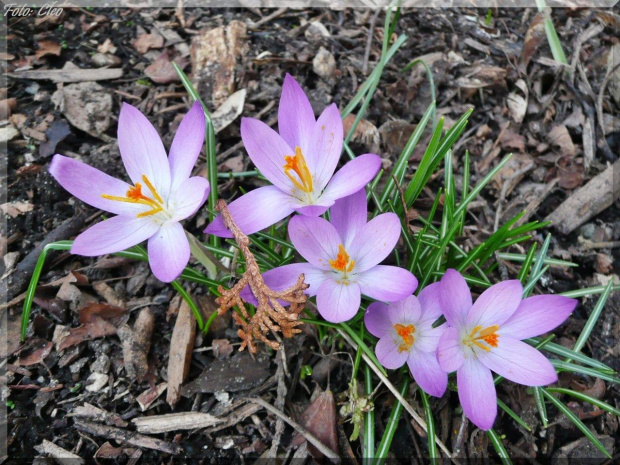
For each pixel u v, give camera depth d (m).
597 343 0.25
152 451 0.20
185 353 0.22
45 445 0.20
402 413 0.22
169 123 0.30
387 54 0.29
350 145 0.29
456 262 0.23
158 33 0.34
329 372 0.22
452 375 0.21
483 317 0.17
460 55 0.35
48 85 0.31
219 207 0.17
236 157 0.28
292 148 0.18
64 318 0.23
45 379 0.22
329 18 0.37
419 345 0.19
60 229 0.25
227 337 0.23
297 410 0.21
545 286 0.26
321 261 0.17
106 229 0.17
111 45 0.33
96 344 0.23
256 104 0.31
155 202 0.17
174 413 0.21
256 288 0.16
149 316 0.23
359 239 0.17
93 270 0.25
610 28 0.38
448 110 0.32
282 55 0.33
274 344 0.17
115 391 0.22
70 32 0.34
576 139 0.32
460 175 0.30
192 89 0.25
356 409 0.20
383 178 0.28
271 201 0.18
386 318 0.18
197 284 0.24
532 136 0.32
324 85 0.32
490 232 0.28
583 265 0.27
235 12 0.36
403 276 0.16
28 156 0.28
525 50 0.35
